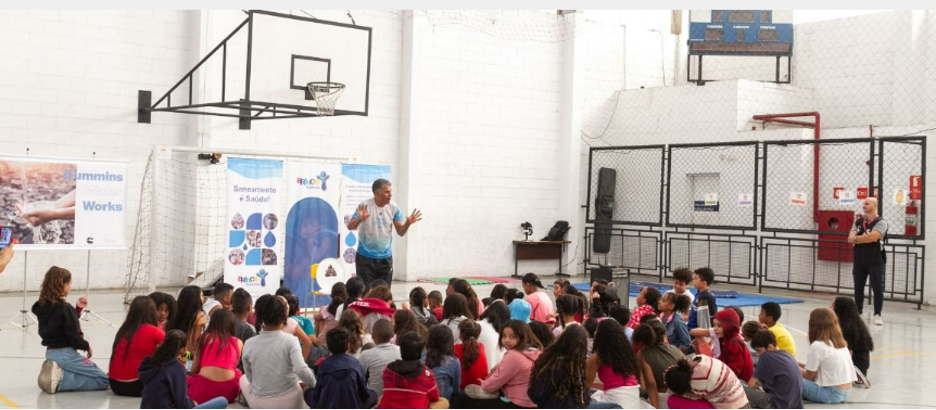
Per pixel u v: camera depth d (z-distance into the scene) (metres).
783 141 14.71
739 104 16.73
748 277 15.91
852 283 15.01
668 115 18.00
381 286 7.38
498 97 17.70
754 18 17.66
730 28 17.62
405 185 16.28
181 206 13.98
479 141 17.47
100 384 6.69
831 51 17.36
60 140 12.91
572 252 18.61
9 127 12.52
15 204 9.91
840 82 17.20
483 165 17.53
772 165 16.08
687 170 17.53
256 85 11.14
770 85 17.16
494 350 6.55
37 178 10.05
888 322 12.02
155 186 10.46
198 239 13.98
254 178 10.55
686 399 5.75
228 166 10.36
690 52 17.72
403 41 16.38
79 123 13.07
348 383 5.27
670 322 7.30
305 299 10.13
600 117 19.05
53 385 6.44
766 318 7.02
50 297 6.52
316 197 11.06
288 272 10.91
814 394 6.66
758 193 16.27
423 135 16.70
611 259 18.84
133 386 6.44
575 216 18.58
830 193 15.61
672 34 19.62
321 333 7.31
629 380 5.74
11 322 9.96
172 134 13.91
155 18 13.69
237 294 6.75
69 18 12.97
